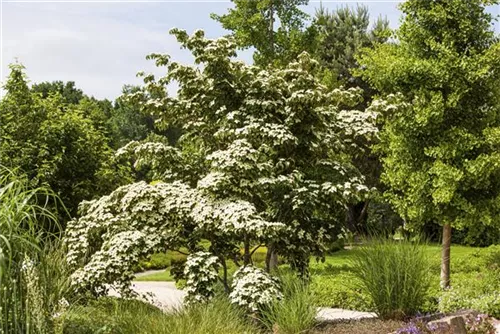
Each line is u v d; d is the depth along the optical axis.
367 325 6.66
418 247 7.29
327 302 9.13
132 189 7.33
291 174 7.49
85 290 6.88
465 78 9.66
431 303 7.82
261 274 6.74
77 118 14.07
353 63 22.56
